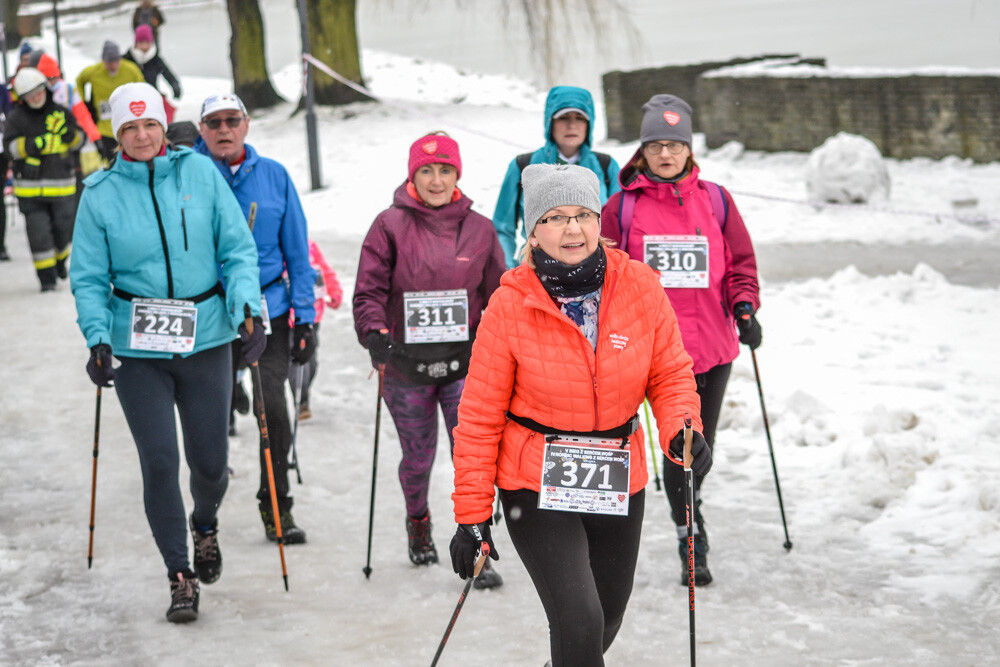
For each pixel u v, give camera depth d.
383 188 38.31
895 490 12.62
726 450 14.62
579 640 7.01
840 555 11.26
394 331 10.92
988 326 19.64
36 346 21.36
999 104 33.84
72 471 14.55
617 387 7.29
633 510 7.49
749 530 12.01
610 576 7.55
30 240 26.12
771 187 33.88
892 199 31.16
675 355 7.52
